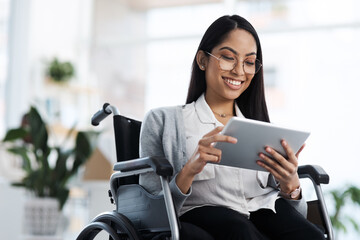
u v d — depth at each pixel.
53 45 7.05
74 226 5.38
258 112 1.78
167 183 1.40
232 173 1.58
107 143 3.57
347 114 5.59
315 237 1.53
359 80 5.67
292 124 5.80
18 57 6.73
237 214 1.47
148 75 6.85
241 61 1.64
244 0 6.38
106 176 3.42
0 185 3.70
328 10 5.91
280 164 1.49
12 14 6.80
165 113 1.63
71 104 6.68
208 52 1.68
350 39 5.79
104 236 2.90
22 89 6.70
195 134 1.63
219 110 1.73
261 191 1.63
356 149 5.44
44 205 3.44
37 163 3.56
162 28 6.86
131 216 1.55
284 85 5.95
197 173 1.42
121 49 7.04
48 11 7.00
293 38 6.00
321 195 1.64
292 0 6.08
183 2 6.78
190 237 1.38
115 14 7.11
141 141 1.62
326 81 5.78
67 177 3.52
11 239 3.64
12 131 3.50
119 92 6.99
